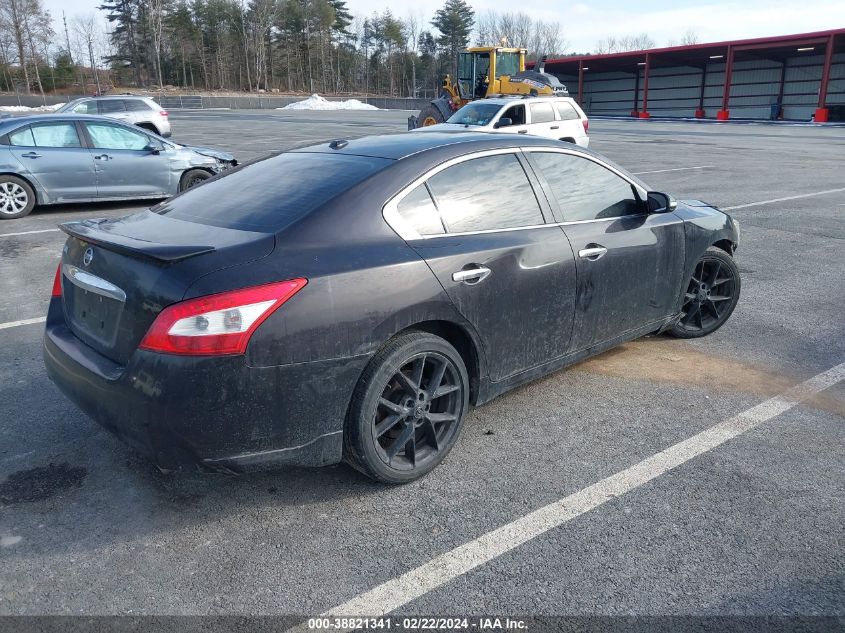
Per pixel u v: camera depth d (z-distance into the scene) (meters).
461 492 3.16
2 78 72.44
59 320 3.36
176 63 84.81
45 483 3.23
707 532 2.84
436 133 3.86
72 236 3.14
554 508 3.02
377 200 3.09
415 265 3.03
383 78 99.19
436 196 3.29
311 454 2.87
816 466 3.35
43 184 9.89
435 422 3.27
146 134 10.67
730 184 13.13
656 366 4.59
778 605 2.44
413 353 3.05
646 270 4.20
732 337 5.14
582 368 4.57
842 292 6.29
